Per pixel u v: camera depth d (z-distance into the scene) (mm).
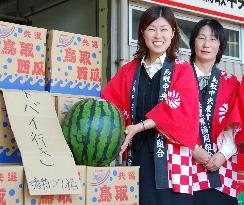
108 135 2334
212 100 3002
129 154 2713
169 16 2682
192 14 5715
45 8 6301
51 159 2178
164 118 2516
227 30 6168
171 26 2693
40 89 2561
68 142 2348
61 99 2553
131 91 2742
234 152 2918
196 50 3158
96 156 2338
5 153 2328
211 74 3078
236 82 3055
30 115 2307
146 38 2701
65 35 2631
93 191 2277
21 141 2182
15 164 2232
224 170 2947
